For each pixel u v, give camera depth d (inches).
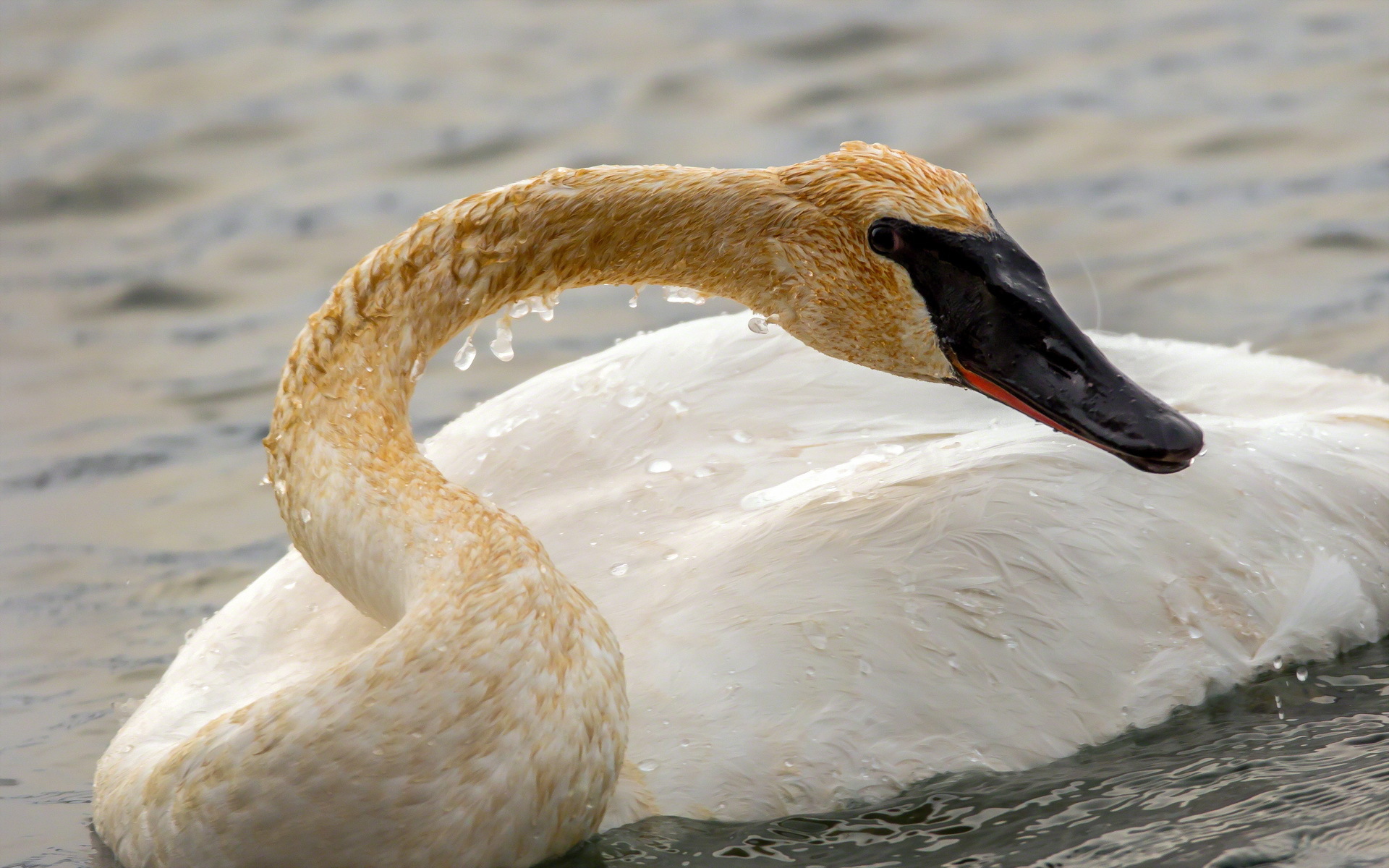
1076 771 331.0
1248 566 361.4
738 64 982.4
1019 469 361.4
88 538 549.0
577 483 386.0
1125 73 918.4
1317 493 376.5
